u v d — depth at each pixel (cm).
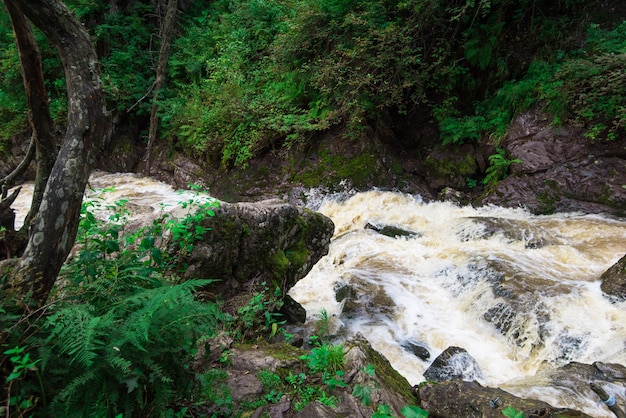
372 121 1020
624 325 449
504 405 246
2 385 175
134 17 1411
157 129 1309
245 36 1249
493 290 538
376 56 959
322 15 980
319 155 994
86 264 240
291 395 248
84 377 176
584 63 823
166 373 202
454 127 964
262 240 379
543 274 563
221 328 313
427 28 982
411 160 1006
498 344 480
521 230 708
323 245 454
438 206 898
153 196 1055
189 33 1423
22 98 1315
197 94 1219
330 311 546
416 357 456
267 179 1010
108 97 1241
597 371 365
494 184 896
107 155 1302
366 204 910
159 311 203
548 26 946
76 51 215
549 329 461
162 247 316
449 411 262
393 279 622
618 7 944
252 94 1113
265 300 365
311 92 1045
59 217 211
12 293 199
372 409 235
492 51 975
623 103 797
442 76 1002
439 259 657
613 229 712
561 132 864
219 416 229
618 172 801
